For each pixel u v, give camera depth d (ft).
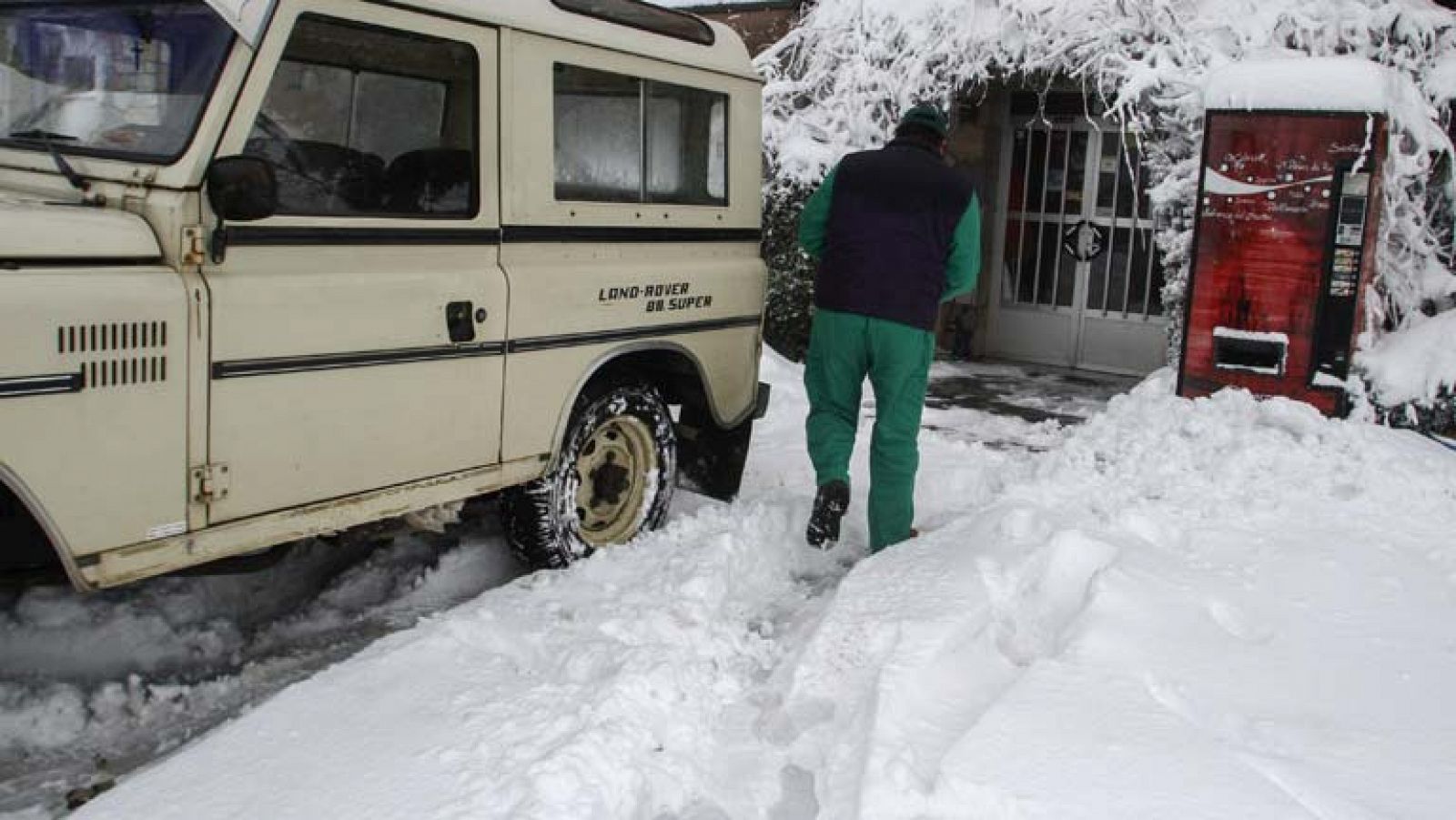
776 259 32.48
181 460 10.82
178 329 10.63
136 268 10.44
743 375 18.63
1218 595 13.84
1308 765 10.07
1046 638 13.25
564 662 12.17
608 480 16.85
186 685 12.77
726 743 11.39
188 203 10.72
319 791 9.69
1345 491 18.37
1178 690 11.33
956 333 36.04
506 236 14.11
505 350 14.16
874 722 10.56
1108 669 11.66
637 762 10.48
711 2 38.14
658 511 17.54
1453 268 26.89
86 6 11.75
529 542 15.66
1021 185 35.12
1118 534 16.10
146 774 9.94
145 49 11.48
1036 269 35.29
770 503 18.54
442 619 13.48
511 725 10.73
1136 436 21.20
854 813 9.45
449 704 11.22
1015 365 35.27
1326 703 11.32
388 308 12.60
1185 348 23.43
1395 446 19.90
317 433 12.06
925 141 17.16
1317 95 21.70
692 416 18.83
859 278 16.40
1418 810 9.46
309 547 16.70
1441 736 10.73
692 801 10.49
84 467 10.08
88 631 13.26
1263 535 16.35
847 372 16.80
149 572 10.73
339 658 13.75
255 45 10.94
